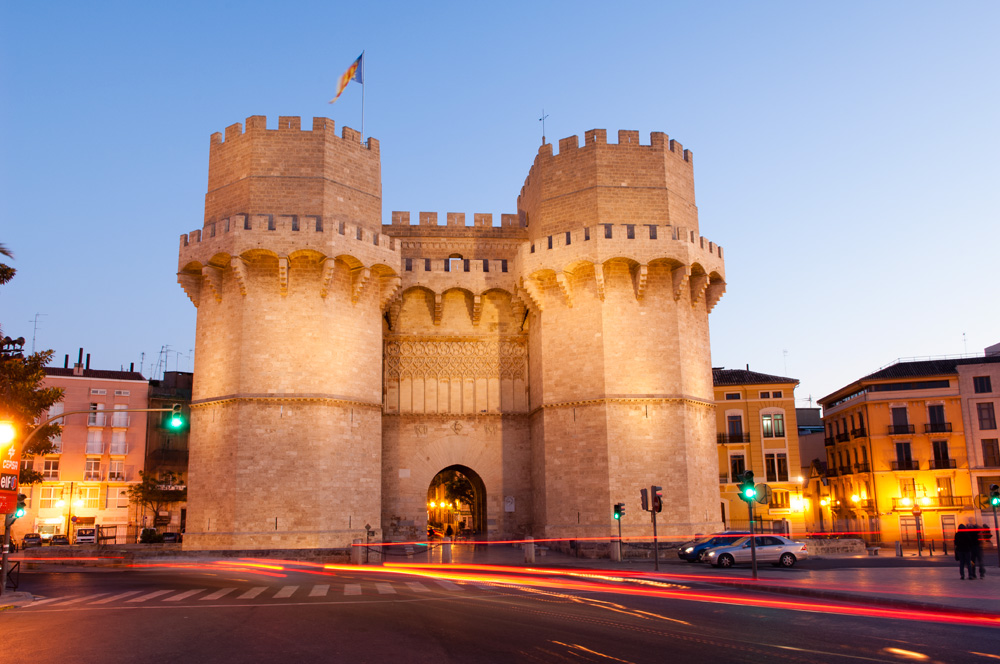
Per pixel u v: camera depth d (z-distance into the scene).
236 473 43.97
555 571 36.72
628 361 47.19
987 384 66.44
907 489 66.75
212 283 46.31
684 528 45.75
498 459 53.00
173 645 15.70
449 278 52.50
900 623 18.33
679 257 47.50
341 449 45.94
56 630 17.95
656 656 14.26
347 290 47.59
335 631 17.33
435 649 15.04
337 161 47.56
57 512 72.88
